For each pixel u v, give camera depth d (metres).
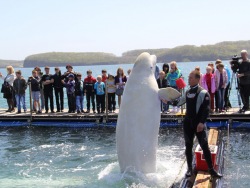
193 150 10.95
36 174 9.70
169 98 8.65
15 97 19.83
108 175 9.05
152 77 8.93
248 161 10.28
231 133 13.86
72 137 14.38
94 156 11.38
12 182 9.07
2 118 17.47
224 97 16.14
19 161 11.07
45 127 16.55
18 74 18.08
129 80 8.95
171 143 12.76
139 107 8.66
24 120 17.33
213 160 8.60
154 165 8.93
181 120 15.51
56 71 17.56
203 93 8.03
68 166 10.38
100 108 17.56
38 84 17.61
